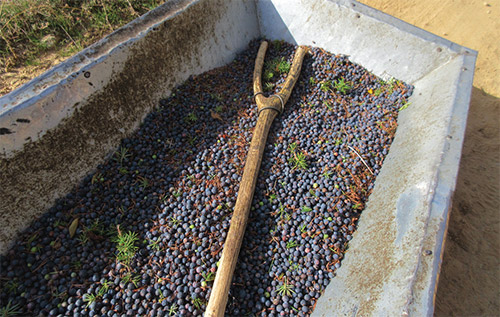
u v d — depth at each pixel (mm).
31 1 3529
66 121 2572
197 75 3943
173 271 2430
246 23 4555
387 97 3623
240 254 2535
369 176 2971
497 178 3430
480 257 2928
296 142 3305
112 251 2484
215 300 2146
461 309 2660
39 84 2398
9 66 3090
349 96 3822
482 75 4418
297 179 3033
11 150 2258
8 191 2305
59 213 2570
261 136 3207
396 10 5383
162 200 2842
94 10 3691
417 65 3479
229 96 3887
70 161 2691
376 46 3793
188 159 3166
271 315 2301
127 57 2959
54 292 2229
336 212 2717
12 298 2160
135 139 3221
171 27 3363
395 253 1977
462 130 2395
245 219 2584
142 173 3010
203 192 2896
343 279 2285
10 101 2240
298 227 2689
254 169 2916
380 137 3223
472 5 5227
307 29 4359
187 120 3455
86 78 2625
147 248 2529
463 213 3227
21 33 3273
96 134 2861
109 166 2994
